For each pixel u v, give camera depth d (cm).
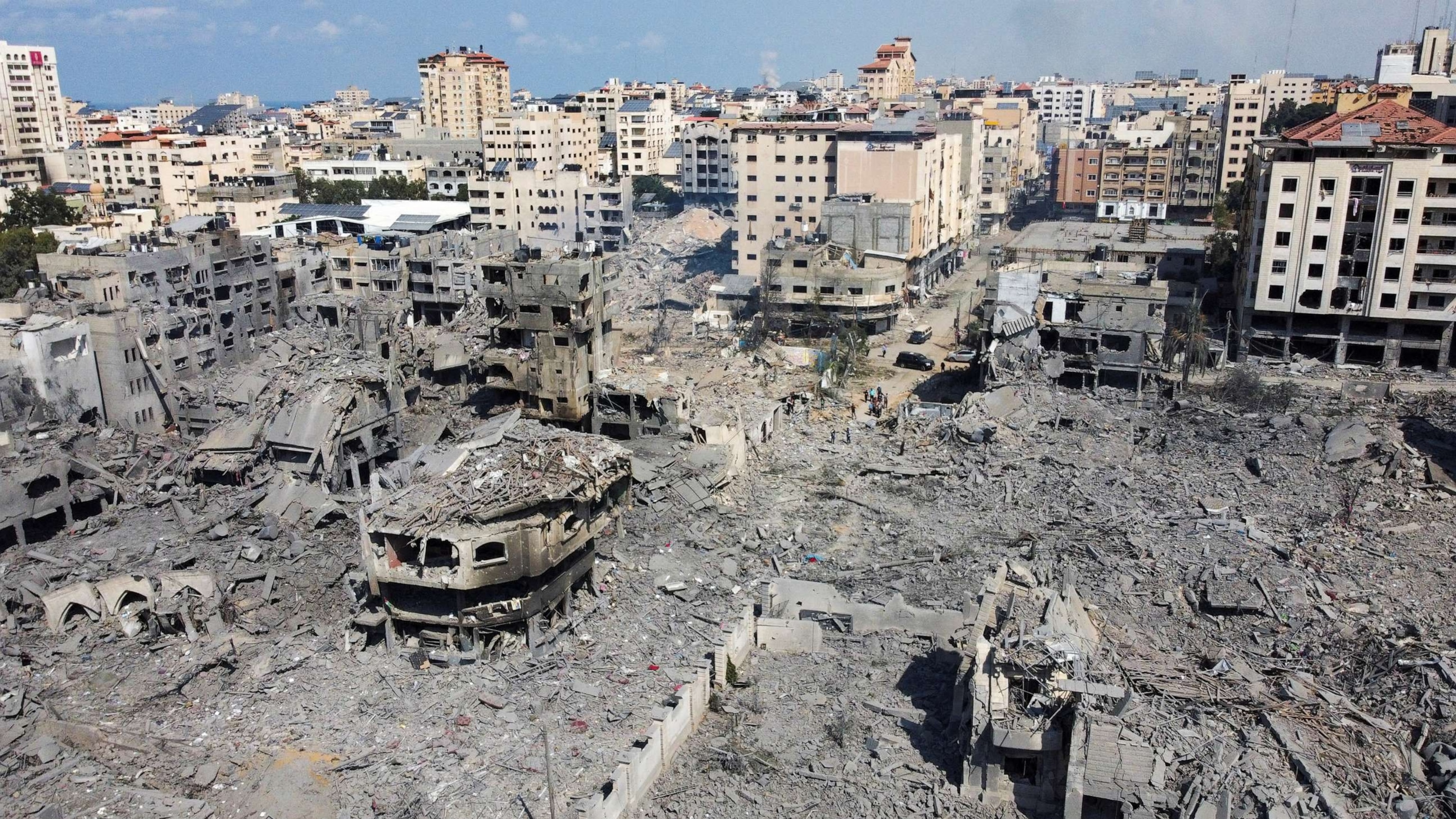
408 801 4947
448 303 14862
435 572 5962
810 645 6141
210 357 12488
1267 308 12550
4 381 9575
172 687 5972
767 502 8694
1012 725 4638
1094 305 11194
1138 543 7425
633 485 8450
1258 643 5994
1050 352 11344
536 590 6197
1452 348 12412
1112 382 11300
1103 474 8894
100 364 10594
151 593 6762
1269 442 9394
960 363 13375
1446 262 11675
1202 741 4762
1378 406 10619
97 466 9050
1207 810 4294
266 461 9350
